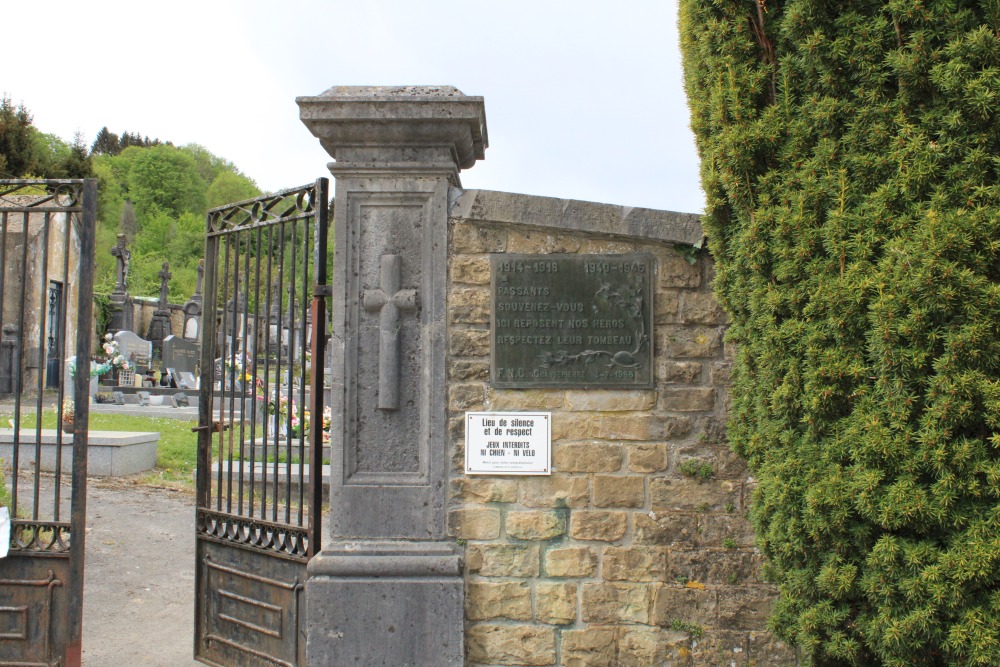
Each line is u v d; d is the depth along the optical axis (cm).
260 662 433
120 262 2833
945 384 277
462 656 394
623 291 412
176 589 619
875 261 302
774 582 388
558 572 406
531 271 411
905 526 293
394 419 406
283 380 1522
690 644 405
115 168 7500
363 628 392
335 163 407
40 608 431
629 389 411
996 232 275
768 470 340
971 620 278
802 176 320
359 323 407
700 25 365
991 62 278
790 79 331
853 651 310
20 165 2502
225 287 461
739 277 356
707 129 375
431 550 400
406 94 399
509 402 409
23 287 440
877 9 304
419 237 408
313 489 413
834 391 305
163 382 2223
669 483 409
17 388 439
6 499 604
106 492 886
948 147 284
